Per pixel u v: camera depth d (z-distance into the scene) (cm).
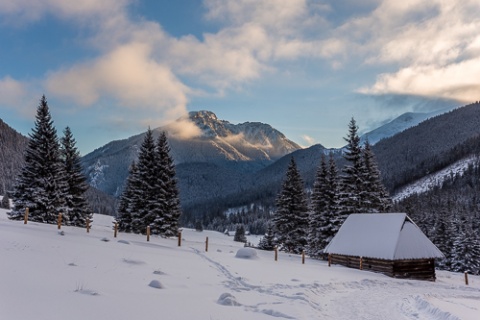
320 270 2555
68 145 4631
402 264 2856
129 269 1535
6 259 1258
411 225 3100
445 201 12700
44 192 3878
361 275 2573
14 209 3859
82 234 2722
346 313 1368
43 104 4059
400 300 1734
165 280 1427
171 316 896
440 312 1416
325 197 4478
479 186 14800
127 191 5109
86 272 1302
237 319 977
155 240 3503
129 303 954
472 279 3309
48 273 1166
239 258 2675
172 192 4512
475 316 1430
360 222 3338
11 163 17088
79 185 4584
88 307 848
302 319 1101
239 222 18262
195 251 2886
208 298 1221
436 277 3155
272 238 5603
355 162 4422
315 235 4428
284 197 4828
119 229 5022
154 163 4541
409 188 19338
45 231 2406
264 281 1769
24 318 696
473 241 5612
